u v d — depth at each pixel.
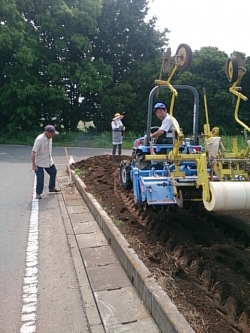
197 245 4.40
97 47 24.20
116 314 3.11
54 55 22.05
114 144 13.52
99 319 3.10
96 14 22.03
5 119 23.61
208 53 23.52
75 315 3.21
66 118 24.56
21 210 6.61
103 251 4.50
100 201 6.40
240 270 3.69
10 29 19.61
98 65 21.97
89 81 20.94
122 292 3.48
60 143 21.03
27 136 22.23
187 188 4.67
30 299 3.47
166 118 5.90
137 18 24.03
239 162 4.73
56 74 20.95
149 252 4.08
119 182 8.37
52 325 3.07
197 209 6.01
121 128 13.50
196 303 3.02
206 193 3.62
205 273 3.61
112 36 24.38
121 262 4.12
